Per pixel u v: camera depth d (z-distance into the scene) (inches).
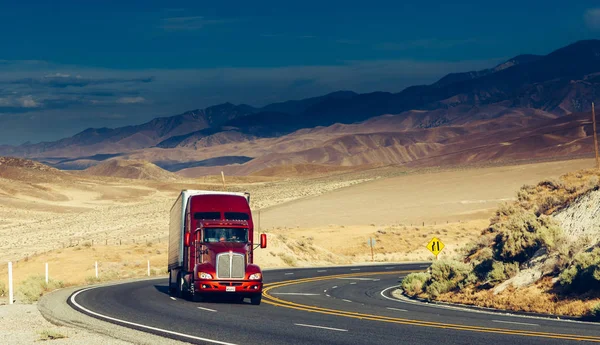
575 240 1078.4
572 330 706.8
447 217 4116.6
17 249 3587.6
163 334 667.4
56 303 986.7
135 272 1984.5
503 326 751.1
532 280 1020.5
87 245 2792.8
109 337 644.1
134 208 5713.6
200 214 1070.4
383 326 755.4
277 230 3764.8
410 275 1435.8
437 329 725.9
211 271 1002.7
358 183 6176.2
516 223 1162.6
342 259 2849.4
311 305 1048.8
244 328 728.3
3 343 607.5
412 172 6683.1
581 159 5679.1
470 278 1161.4
